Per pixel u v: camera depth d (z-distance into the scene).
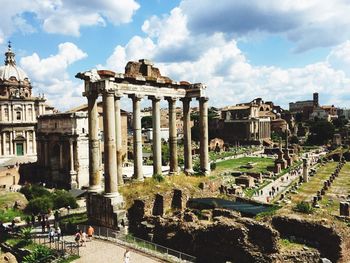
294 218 30.22
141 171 47.03
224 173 103.88
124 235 35.50
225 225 29.28
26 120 111.94
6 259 34.53
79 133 89.00
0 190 76.38
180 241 33.22
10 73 118.56
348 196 69.31
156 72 49.34
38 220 49.22
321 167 118.56
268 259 26.61
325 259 26.80
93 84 39.91
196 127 187.00
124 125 128.00
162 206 39.78
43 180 95.81
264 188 85.69
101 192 40.72
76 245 34.31
